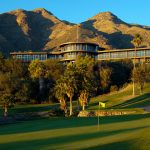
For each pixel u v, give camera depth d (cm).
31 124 5247
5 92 12088
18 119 8581
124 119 5306
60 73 14838
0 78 12769
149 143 2678
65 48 19038
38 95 13612
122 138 2973
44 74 15100
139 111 7581
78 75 9138
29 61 19550
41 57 19875
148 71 14150
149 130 3394
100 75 14625
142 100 10519
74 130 3872
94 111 7744
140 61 18300
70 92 8919
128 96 11669
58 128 4225
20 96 12988
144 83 13238
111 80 15000
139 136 3023
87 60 15362
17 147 2788
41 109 10975
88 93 9119
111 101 11006
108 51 18912
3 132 4066
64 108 9125
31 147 2762
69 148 2625
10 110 10850
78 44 18588
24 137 3428
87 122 4972
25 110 10844
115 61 16625
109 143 2750
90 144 2753
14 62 16625
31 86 13525
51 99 13450
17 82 13025
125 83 15075
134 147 2558
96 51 19025
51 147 2719
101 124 4478
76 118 6278
